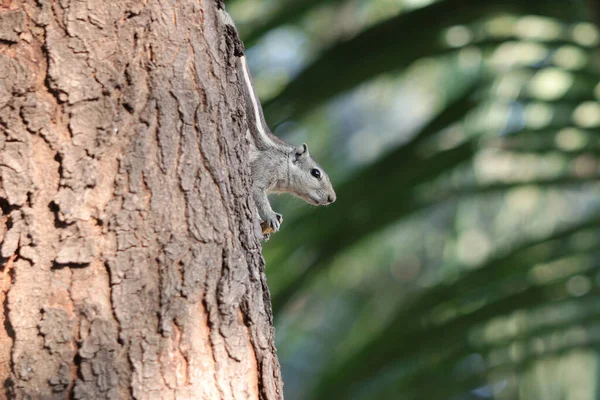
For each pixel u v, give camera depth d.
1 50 5.21
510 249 12.09
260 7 13.59
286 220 12.53
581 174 12.23
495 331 12.77
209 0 5.95
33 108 5.16
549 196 17.94
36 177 5.10
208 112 5.64
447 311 12.27
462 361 13.18
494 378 12.88
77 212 5.11
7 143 5.10
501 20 12.22
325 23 16.86
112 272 5.12
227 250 5.48
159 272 5.23
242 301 5.55
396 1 15.41
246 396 5.43
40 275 5.02
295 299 12.37
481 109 12.55
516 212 18.17
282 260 12.25
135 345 5.09
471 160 11.87
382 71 11.66
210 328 5.35
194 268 5.33
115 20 5.43
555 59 12.29
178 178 5.41
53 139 5.16
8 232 5.02
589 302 11.99
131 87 5.38
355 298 22.47
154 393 5.09
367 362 12.43
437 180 12.02
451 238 19.22
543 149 12.01
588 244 11.98
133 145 5.31
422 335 12.26
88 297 5.06
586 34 12.01
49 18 5.28
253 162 9.39
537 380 13.02
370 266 21.41
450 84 18.73
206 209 5.47
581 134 12.09
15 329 4.95
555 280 12.02
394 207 12.00
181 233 5.34
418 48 11.62
